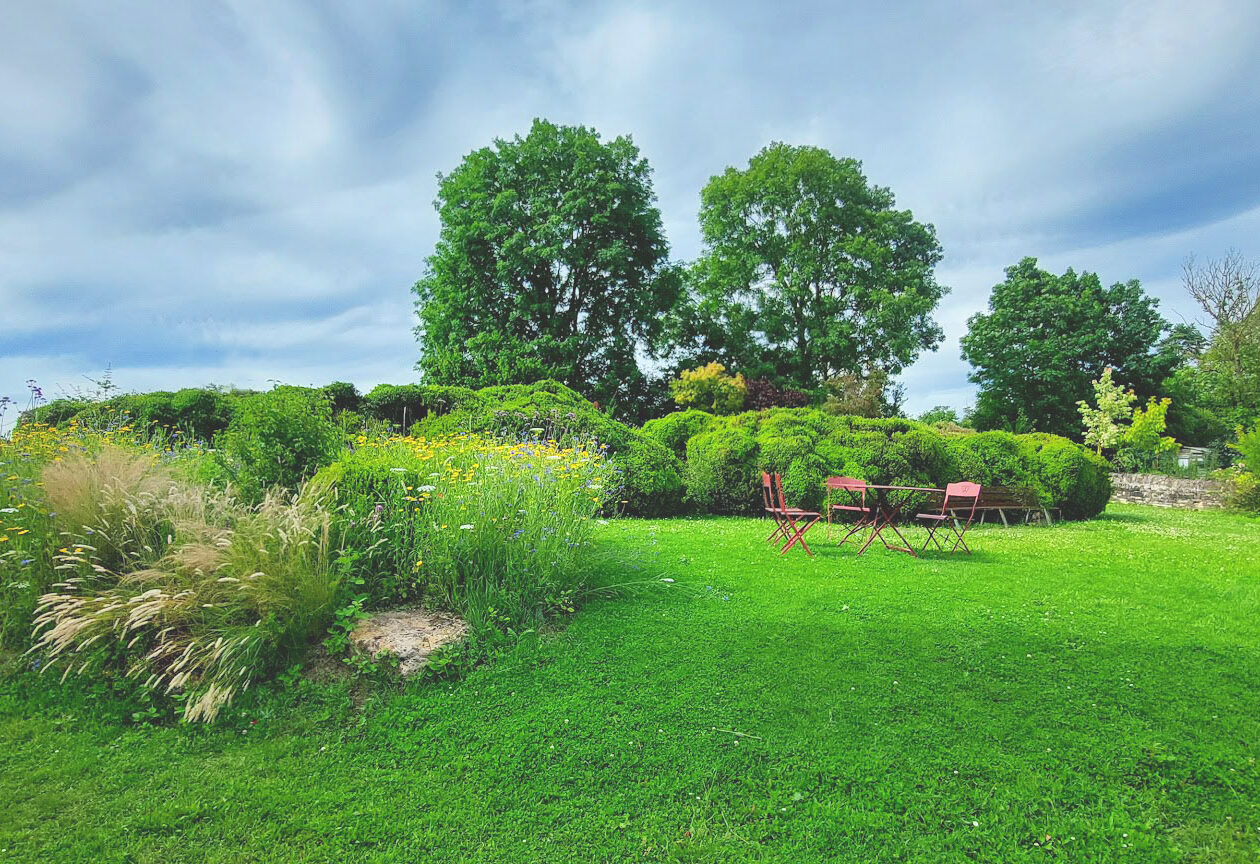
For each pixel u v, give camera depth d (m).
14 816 2.55
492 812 2.66
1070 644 4.25
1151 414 22.08
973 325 35.69
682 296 31.05
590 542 5.61
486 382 24.52
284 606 3.69
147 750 3.06
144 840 2.43
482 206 25.66
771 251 31.66
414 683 3.61
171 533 4.32
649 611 4.80
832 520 10.48
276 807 2.65
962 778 2.84
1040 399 33.22
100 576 4.00
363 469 4.99
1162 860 2.36
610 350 27.72
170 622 3.67
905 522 10.85
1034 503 11.50
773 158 31.50
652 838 2.51
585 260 26.72
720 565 6.35
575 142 26.66
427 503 4.84
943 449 11.70
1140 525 11.30
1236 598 5.38
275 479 5.11
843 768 2.91
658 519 10.47
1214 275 30.59
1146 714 3.35
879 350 30.86
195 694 3.36
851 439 11.74
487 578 4.54
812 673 3.80
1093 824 2.55
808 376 31.17
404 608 4.39
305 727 3.27
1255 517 13.03
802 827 2.56
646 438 11.66
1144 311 32.09
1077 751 3.02
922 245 33.50
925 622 4.64
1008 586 5.69
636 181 28.12
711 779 2.87
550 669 3.85
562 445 10.41
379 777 2.89
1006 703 3.46
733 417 13.48
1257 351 28.27
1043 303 32.66
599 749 3.08
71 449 5.80
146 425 10.18
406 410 13.03
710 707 3.44
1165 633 4.46
